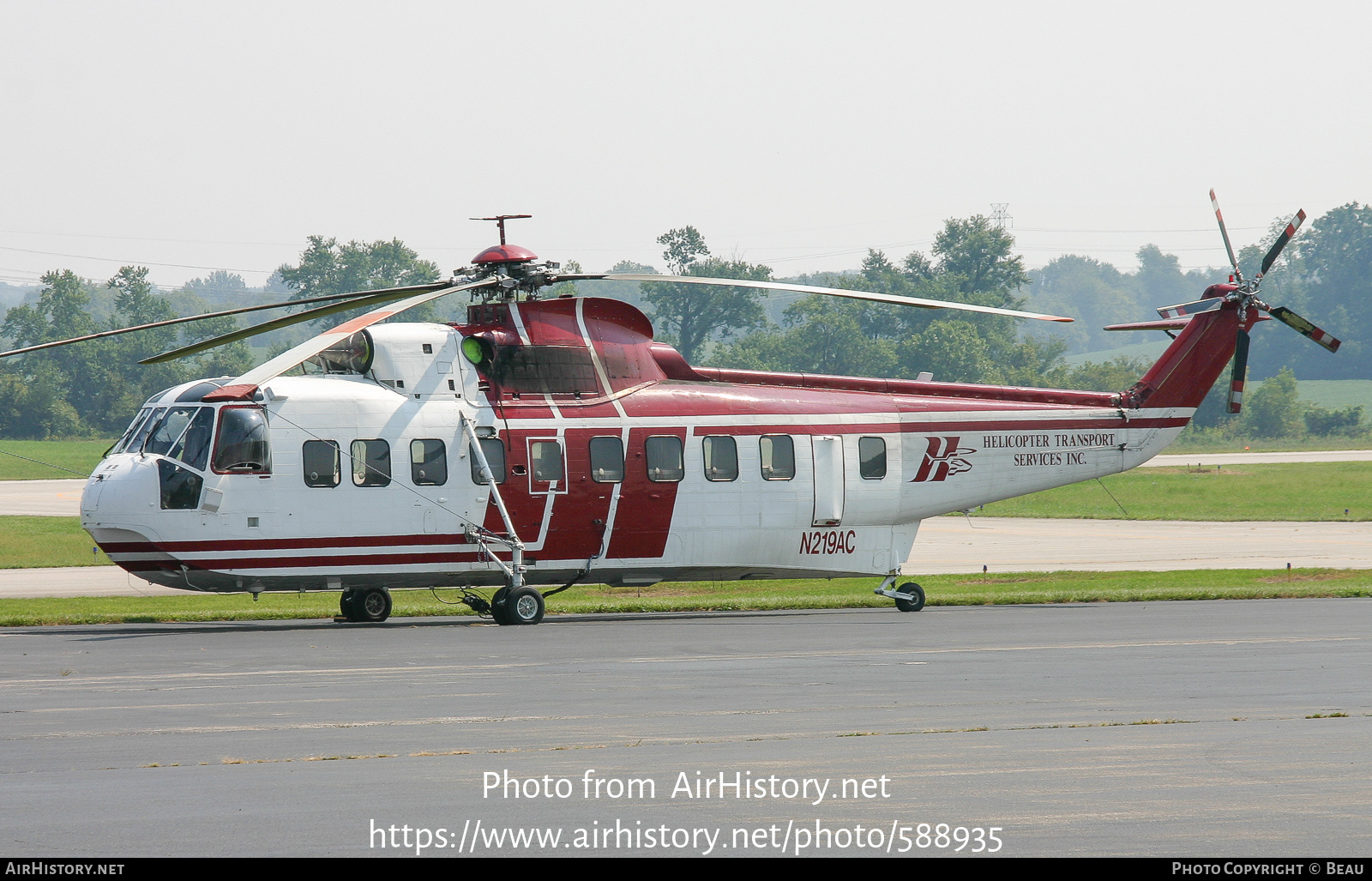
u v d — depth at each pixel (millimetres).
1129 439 78312
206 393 63625
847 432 73000
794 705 37656
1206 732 33594
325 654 51219
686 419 70062
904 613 71500
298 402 63781
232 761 29984
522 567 66500
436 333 67062
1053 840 23938
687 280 62844
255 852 23047
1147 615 67812
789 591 89125
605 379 69625
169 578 62375
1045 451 76875
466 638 57531
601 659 49188
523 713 36312
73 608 76000
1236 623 62938
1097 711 36656
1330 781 28219
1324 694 39906
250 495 62500
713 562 70562
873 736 32906
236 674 44844
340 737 32844
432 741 32250
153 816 25266
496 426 66438
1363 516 166125
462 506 65500
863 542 73750
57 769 29234
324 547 63594
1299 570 95625
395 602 79688
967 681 42688
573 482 67375
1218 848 23344
